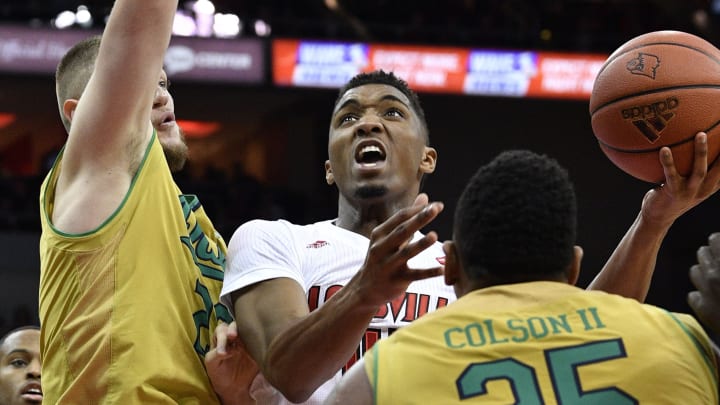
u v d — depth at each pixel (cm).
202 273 318
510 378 218
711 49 296
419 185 362
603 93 294
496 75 1712
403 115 347
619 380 218
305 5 1820
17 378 484
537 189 234
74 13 1744
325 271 324
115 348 290
